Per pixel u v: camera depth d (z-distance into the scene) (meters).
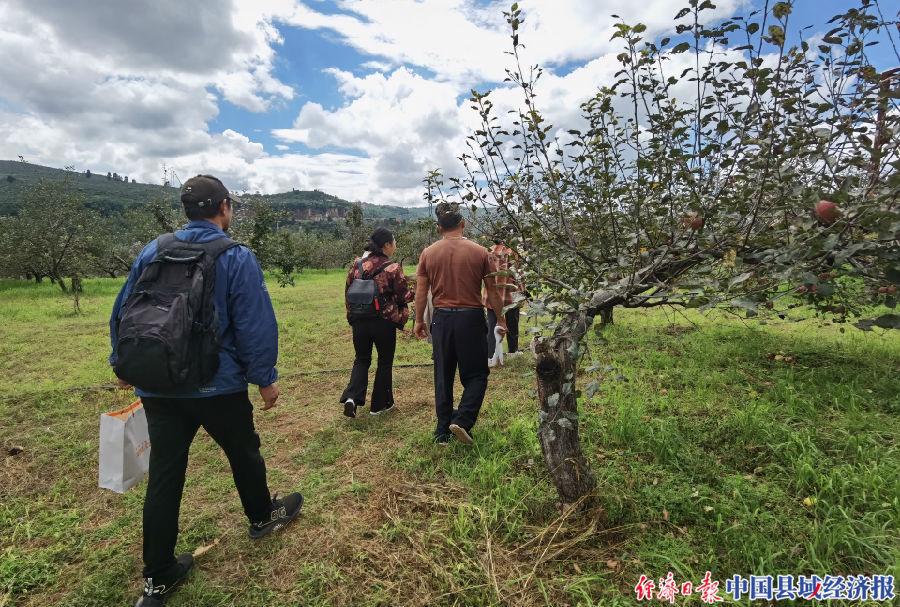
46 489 3.33
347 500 2.98
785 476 2.67
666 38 2.28
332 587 2.25
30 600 2.29
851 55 2.21
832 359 4.34
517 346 6.29
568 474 2.51
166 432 2.16
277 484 3.26
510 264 2.99
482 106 2.83
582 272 2.82
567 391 2.40
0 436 4.25
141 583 2.38
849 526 2.17
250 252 2.26
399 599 2.15
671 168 2.38
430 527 2.59
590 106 2.77
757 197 2.12
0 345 8.12
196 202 2.22
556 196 2.91
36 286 19.48
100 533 2.78
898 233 1.64
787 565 2.08
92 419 4.62
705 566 2.13
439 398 3.62
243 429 2.36
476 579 2.20
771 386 3.83
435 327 3.58
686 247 2.33
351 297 4.10
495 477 2.93
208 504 3.05
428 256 3.60
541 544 2.38
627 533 2.39
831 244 1.64
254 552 2.54
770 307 2.22
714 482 2.71
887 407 3.32
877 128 2.01
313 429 4.20
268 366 2.25
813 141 2.11
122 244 19.86
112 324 2.25
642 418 3.50
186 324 2.00
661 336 5.80
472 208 3.16
